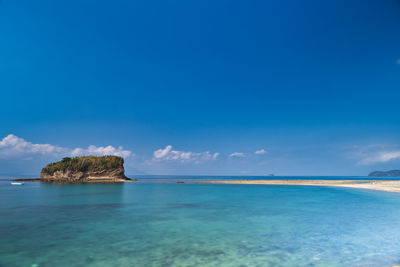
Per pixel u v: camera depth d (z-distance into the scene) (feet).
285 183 300.20
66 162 357.41
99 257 38.68
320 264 35.45
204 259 37.65
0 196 137.39
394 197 126.52
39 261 37.01
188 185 264.11
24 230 56.54
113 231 55.52
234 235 52.06
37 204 102.73
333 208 89.92
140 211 84.28
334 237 49.85
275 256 38.93
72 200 117.70
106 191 175.01
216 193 158.40
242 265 35.14
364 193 149.48
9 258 38.22
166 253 40.55
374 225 60.70
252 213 80.07
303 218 70.49
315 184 269.85
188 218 71.20
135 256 39.11
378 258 37.83
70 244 45.70
